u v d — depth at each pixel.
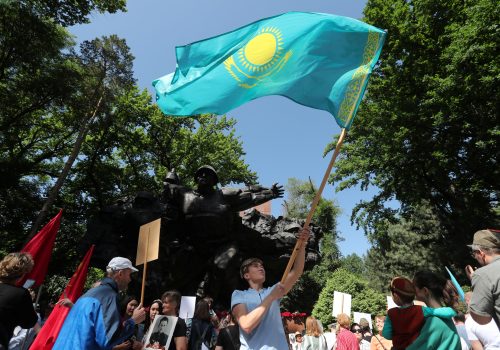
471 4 23.81
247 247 16.62
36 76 22.05
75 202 31.09
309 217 3.44
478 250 3.73
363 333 10.23
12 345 6.37
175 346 5.18
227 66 4.95
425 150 26.22
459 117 23.39
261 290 3.52
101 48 24.56
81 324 3.49
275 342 3.11
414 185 28.44
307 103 4.41
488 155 24.30
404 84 27.48
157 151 35.47
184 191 15.82
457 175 27.66
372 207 30.34
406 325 3.36
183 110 5.02
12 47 20.58
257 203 16.16
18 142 27.47
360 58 4.41
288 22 4.86
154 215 14.84
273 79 4.68
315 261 16.84
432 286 3.63
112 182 32.25
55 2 20.64
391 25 26.81
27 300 3.99
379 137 27.34
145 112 33.31
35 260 6.29
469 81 21.47
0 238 25.27
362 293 32.28
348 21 4.64
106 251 14.75
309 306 40.56
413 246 44.97
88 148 31.28
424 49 26.98
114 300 3.71
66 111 27.00
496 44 20.66
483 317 3.35
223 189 16.14
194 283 15.80
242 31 5.02
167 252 14.88
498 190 26.28
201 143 35.47
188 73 5.12
